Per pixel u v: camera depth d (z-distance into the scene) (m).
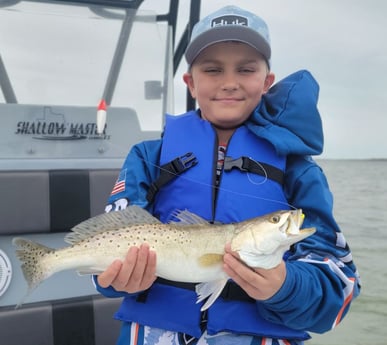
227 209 1.94
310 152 1.99
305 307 1.67
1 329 2.62
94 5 3.26
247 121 2.17
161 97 3.40
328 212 1.84
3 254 2.75
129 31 3.35
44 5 3.17
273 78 2.32
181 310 1.85
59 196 2.82
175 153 2.11
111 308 2.81
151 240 1.77
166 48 3.43
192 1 3.70
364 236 9.88
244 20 2.08
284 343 1.84
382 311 5.82
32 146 3.04
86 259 1.81
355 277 1.87
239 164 2.00
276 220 1.56
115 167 3.17
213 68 2.05
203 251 1.70
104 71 3.27
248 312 1.83
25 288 2.80
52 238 2.87
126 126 3.28
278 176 1.97
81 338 2.77
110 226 1.83
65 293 2.86
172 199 2.03
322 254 1.80
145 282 1.72
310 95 2.12
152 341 1.87
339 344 4.91
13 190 2.73
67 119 3.12
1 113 2.98
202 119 2.20
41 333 2.70
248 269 1.57
